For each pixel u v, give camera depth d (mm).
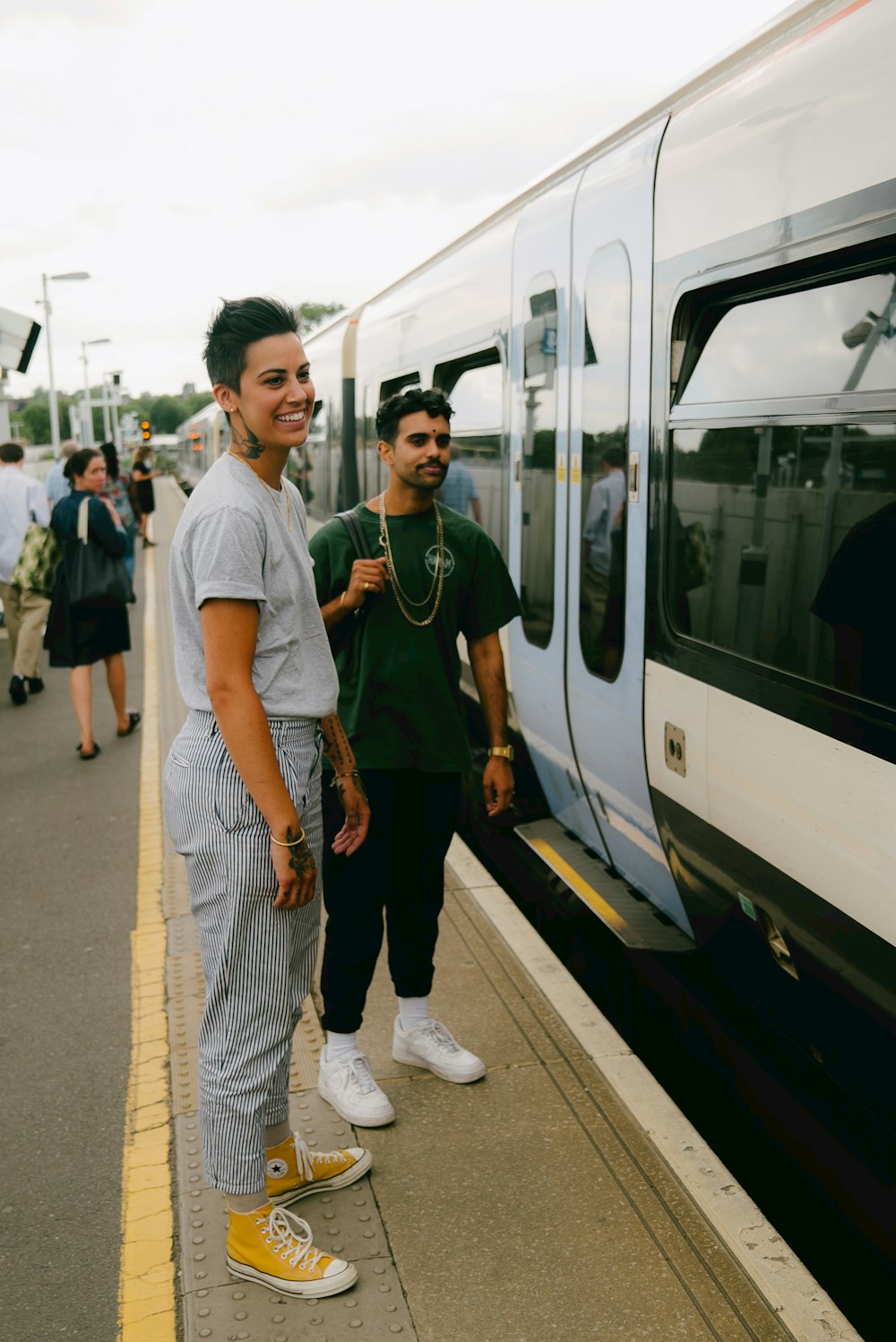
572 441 3861
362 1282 2359
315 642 2318
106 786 6234
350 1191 2637
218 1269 2432
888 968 2344
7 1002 3809
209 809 2197
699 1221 2484
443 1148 2771
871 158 2234
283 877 2186
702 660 2984
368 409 7438
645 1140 2758
